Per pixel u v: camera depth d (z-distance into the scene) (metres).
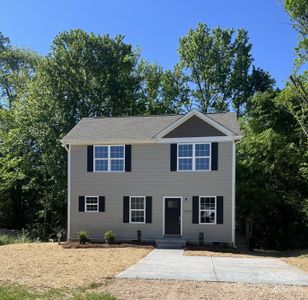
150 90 48.12
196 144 24.53
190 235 24.12
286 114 31.92
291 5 17.22
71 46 38.91
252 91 48.50
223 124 25.16
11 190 40.41
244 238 30.34
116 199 25.33
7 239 26.69
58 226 36.72
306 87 18.52
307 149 28.78
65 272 13.84
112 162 25.62
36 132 36.06
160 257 18.73
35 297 10.14
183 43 50.19
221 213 23.86
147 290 11.30
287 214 28.80
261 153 29.81
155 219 24.70
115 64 39.81
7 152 37.94
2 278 12.47
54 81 37.28
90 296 10.30
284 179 29.61
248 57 48.69
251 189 28.12
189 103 48.91
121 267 15.27
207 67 48.53
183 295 10.76
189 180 24.45
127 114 40.50
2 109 40.75
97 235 25.33
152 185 24.91
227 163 24.02
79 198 25.77
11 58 49.31
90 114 37.66
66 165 35.03
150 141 24.94
